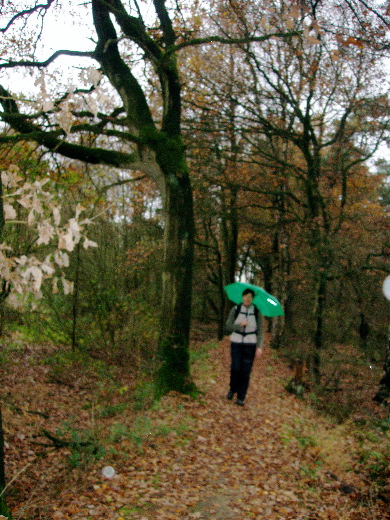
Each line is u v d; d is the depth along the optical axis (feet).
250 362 27.17
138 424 21.74
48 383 35.19
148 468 17.80
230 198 54.70
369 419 27.55
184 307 28.60
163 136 28.76
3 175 8.02
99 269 46.21
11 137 23.90
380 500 17.43
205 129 40.93
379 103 45.01
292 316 81.00
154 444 20.11
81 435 20.36
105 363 41.42
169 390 27.58
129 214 61.72
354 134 49.06
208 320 105.19
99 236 48.29
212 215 52.60
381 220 50.75
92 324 44.06
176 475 17.51
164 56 27.40
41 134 24.25
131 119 29.07
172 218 28.66
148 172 29.27
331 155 51.08
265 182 54.54
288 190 54.34
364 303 67.82
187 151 45.47
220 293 76.18
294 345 60.13
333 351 54.80
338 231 46.83
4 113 23.16
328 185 50.85
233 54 47.09
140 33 28.45
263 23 20.07
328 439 23.00
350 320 71.97
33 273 7.69
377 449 21.71
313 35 15.69
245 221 54.75
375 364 58.59
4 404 26.61
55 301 42.60
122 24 29.71
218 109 43.75
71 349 44.73
